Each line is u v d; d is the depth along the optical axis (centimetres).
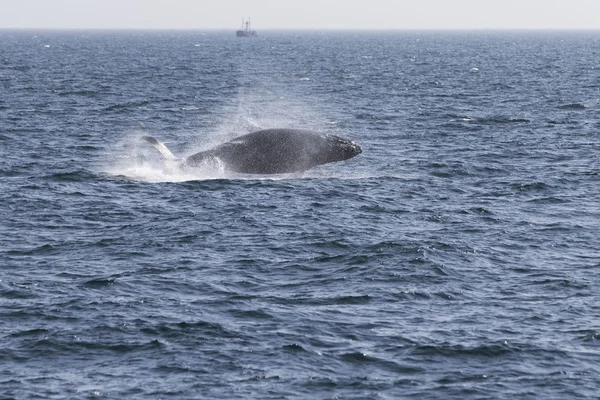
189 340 8531
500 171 17038
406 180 15988
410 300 9669
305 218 13062
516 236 12206
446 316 9200
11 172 16400
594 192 15162
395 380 7781
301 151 15612
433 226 12712
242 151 15650
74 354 8231
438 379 7800
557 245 11812
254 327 8862
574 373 7900
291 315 9188
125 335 8625
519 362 8119
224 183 15150
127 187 15088
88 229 12469
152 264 10838
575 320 9081
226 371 7912
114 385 7638
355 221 12938
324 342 8531
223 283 10169
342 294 9819
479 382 7744
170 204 13888
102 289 9900
